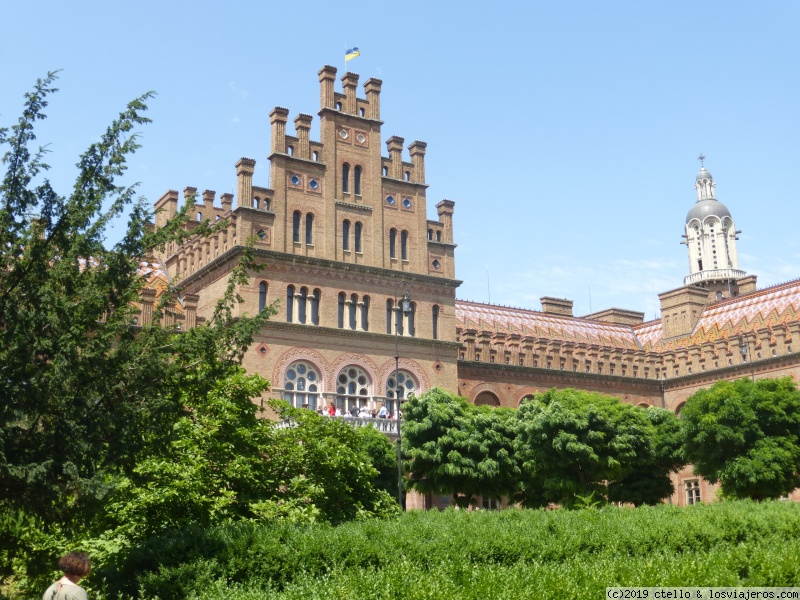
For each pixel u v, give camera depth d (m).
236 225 53.78
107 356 19.83
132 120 21.03
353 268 56.59
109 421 19.16
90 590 23.50
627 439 53.84
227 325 23.02
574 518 29.44
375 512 31.83
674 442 59.12
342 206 57.53
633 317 95.50
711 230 117.81
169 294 23.34
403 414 51.88
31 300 19.12
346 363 55.16
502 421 52.75
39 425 19.47
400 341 57.84
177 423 25.48
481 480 50.16
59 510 19.86
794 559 18.91
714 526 28.41
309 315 54.62
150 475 22.67
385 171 60.69
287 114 56.44
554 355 72.12
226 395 28.14
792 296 76.06
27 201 19.30
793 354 68.12
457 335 68.81
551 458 51.53
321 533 22.23
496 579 16.67
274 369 52.38
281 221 54.66
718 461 54.97
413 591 15.80
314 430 30.77
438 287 60.59
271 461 29.16
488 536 24.09
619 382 75.31
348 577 17.48
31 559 23.70
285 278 54.12
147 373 20.09
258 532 21.70
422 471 50.47
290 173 55.84
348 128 59.03
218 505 24.80
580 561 22.33
